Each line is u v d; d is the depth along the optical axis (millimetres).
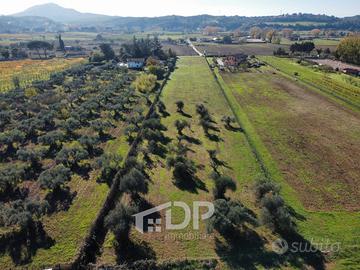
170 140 58719
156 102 81875
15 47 189875
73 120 64438
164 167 49062
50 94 84562
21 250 32469
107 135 61594
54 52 198000
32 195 41656
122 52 159000
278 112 75688
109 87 92062
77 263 30469
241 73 123062
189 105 80625
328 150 55719
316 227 36062
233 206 37312
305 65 138875
